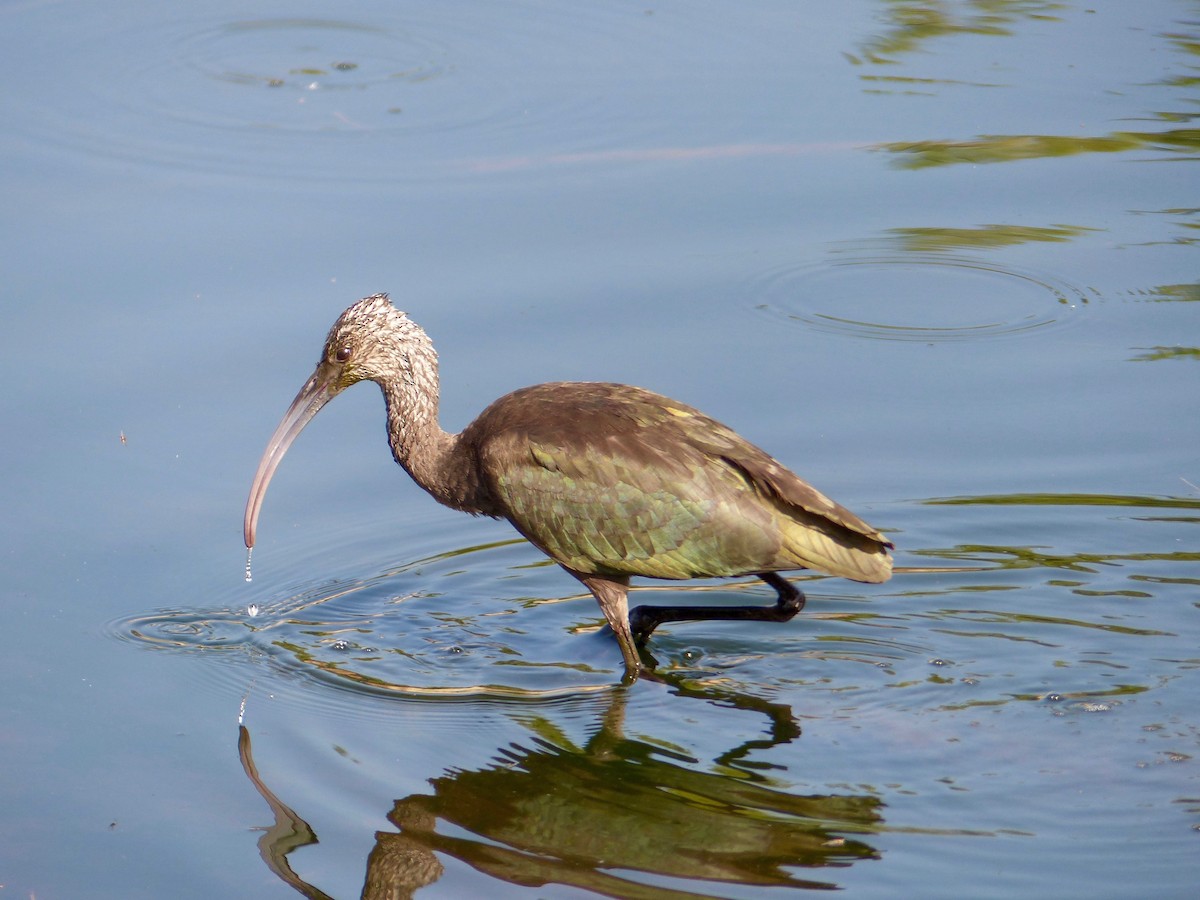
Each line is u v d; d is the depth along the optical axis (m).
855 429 15.62
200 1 25.09
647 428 12.34
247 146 20.41
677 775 10.81
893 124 21.28
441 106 21.52
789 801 10.38
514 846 9.97
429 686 12.20
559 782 10.75
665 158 20.34
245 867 9.80
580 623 13.44
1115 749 10.84
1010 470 15.03
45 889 9.56
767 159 20.39
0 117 20.98
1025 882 9.34
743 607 12.90
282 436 13.68
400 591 13.84
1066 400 16.00
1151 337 16.89
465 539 14.75
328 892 9.52
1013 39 24.20
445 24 24.41
